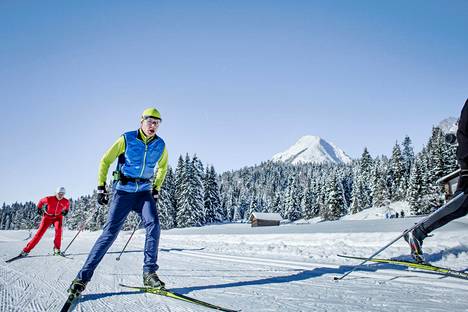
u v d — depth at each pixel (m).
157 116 3.72
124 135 3.72
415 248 4.16
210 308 2.90
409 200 49.16
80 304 3.08
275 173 134.88
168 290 3.56
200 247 10.33
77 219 63.06
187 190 46.41
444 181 23.77
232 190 96.62
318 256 6.87
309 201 75.56
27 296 3.37
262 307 2.91
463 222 9.90
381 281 3.96
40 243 12.06
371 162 72.00
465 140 3.57
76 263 6.03
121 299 3.27
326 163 142.88
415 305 2.86
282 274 4.75
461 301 2.94
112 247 10.56
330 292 3.46
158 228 3.76
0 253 7.77
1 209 120.31
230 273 4.94
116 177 3.74
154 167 3.89
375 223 13.96
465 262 4.98
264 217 51.88
